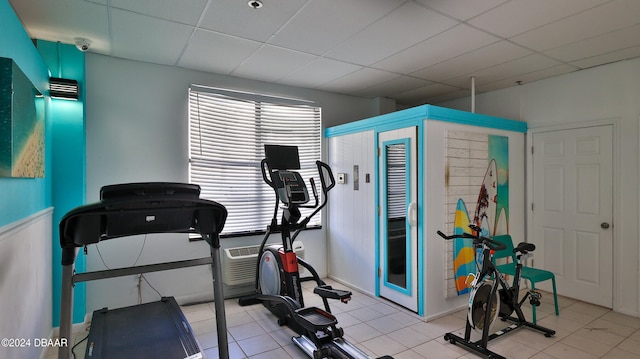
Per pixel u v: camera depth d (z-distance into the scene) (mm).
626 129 3621
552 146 4234
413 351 2818
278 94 4531
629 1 2428
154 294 3701
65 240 1563
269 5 2498
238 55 3500
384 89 4820
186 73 3896
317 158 4902
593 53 3453
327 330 2807
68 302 1576
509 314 3295
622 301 3619
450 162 3596
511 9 2553
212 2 2453
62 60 3139
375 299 4023
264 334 3150
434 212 3486
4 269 1861
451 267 3584
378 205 4023
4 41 1917
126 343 2162
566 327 3256
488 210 3955
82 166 3191
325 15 2654
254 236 4344
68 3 2443
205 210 1890
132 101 3598
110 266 3475
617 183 3682
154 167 3701
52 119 3066
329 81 4430
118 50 3334
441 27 2861
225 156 4176
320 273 4883
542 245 4328
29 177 2211
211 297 3998
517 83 4488
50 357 2676
